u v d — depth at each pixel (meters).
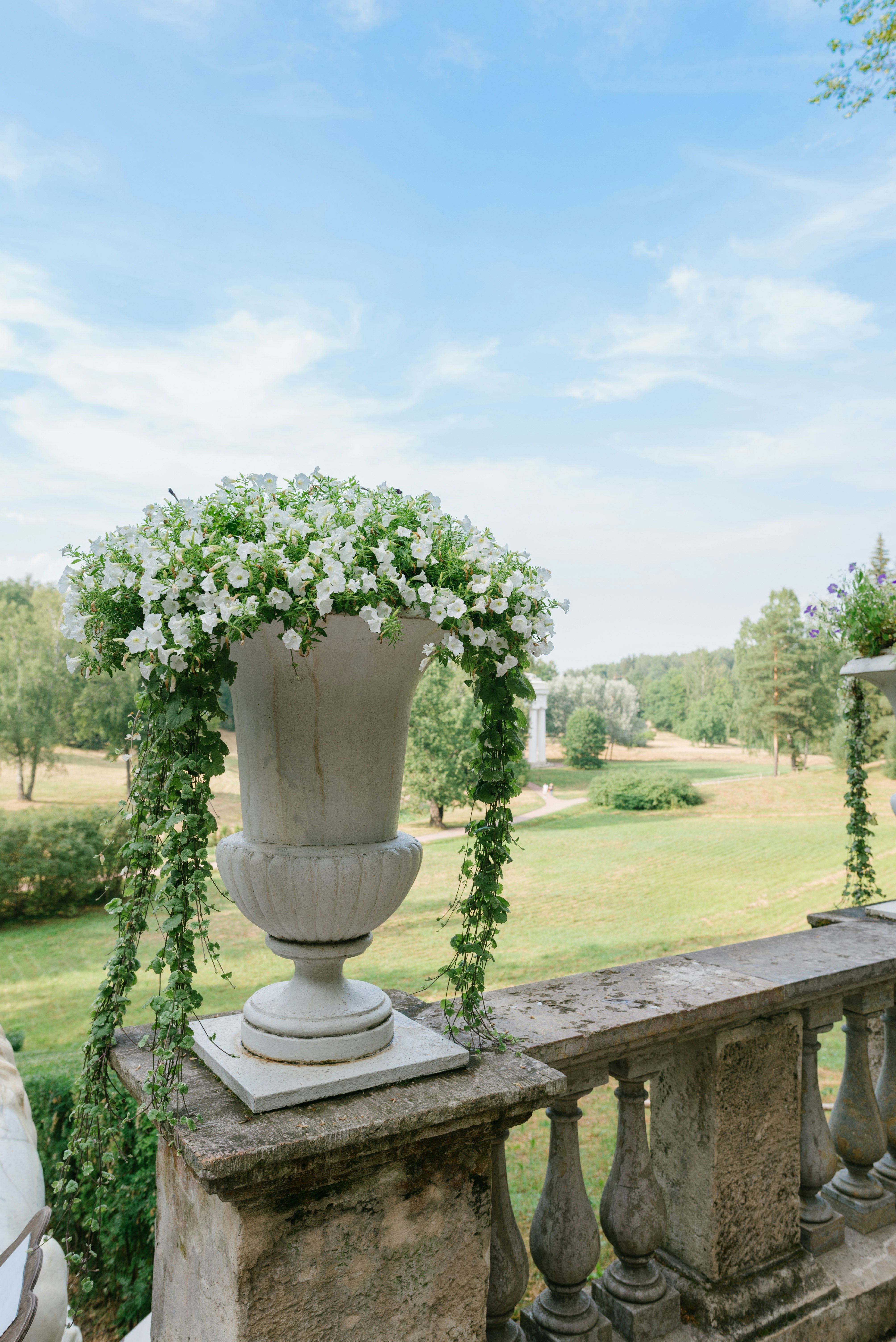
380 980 12.81
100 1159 1.45
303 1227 1.16
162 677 1.12
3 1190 1.32
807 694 38.69
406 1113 1.18
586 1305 1.64
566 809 33.16
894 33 6.53
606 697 52.44
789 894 18.70
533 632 1.36
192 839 1.09
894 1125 2.43
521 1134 5.80
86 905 18.42
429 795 26.25
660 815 30.20
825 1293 1.89
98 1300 3.03
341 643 1.17
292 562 1.13
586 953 14.54
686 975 1.97
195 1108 1.19
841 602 2.99
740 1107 1.82
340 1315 1.20
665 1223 1.77
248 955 13.37
